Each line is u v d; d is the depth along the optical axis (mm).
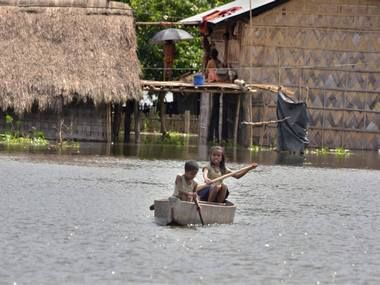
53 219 66188
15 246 57406
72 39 126938
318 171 103812
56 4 129125
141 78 140250
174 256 56562
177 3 159250
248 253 58188
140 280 51469
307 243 61969
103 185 84000
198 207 64875
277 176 97500
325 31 131625
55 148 118125
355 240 63750
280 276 53438
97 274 52188
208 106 135125
